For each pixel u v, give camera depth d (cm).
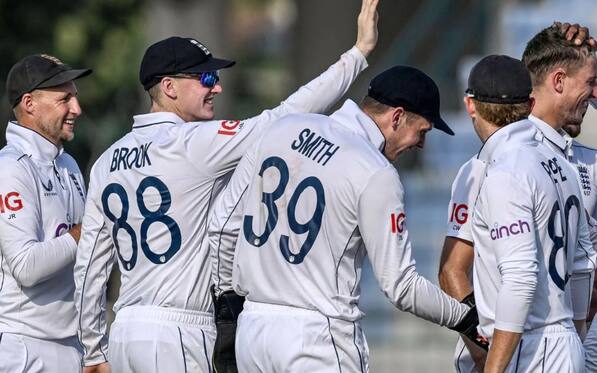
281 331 1752
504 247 1703
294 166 1770
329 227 1738
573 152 2005
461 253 1906
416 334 4012
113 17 6569
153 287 1906
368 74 5378
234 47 10394
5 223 2008
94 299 2003
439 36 4694
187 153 1889
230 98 6906
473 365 1944
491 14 4725
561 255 1769
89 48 6494
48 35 6259
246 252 1805
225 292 1881
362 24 1972
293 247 1758
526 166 1730
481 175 1873
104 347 2045
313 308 1747
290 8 7512
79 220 2142
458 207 1911
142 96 6400
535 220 1730
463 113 4566
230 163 1884
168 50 1955
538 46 1898
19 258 1991
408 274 1733
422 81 1797
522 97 1767
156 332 1891
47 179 2083
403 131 1802
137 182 1916
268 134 1820
